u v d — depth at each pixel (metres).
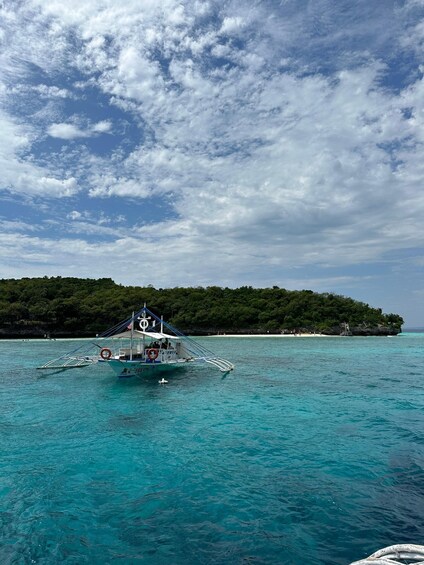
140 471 12.08
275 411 19.91
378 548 8.12
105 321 95.75
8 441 15.08
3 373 33.81
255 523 9.08
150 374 30.78
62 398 23.23
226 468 12.28
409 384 28.28
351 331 103.81
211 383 28.44
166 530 8.83
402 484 11.07
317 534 8.63
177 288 122.50
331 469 12.17
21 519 9.34
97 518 9.36
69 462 12.85
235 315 105.12
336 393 24.72
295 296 115.56
